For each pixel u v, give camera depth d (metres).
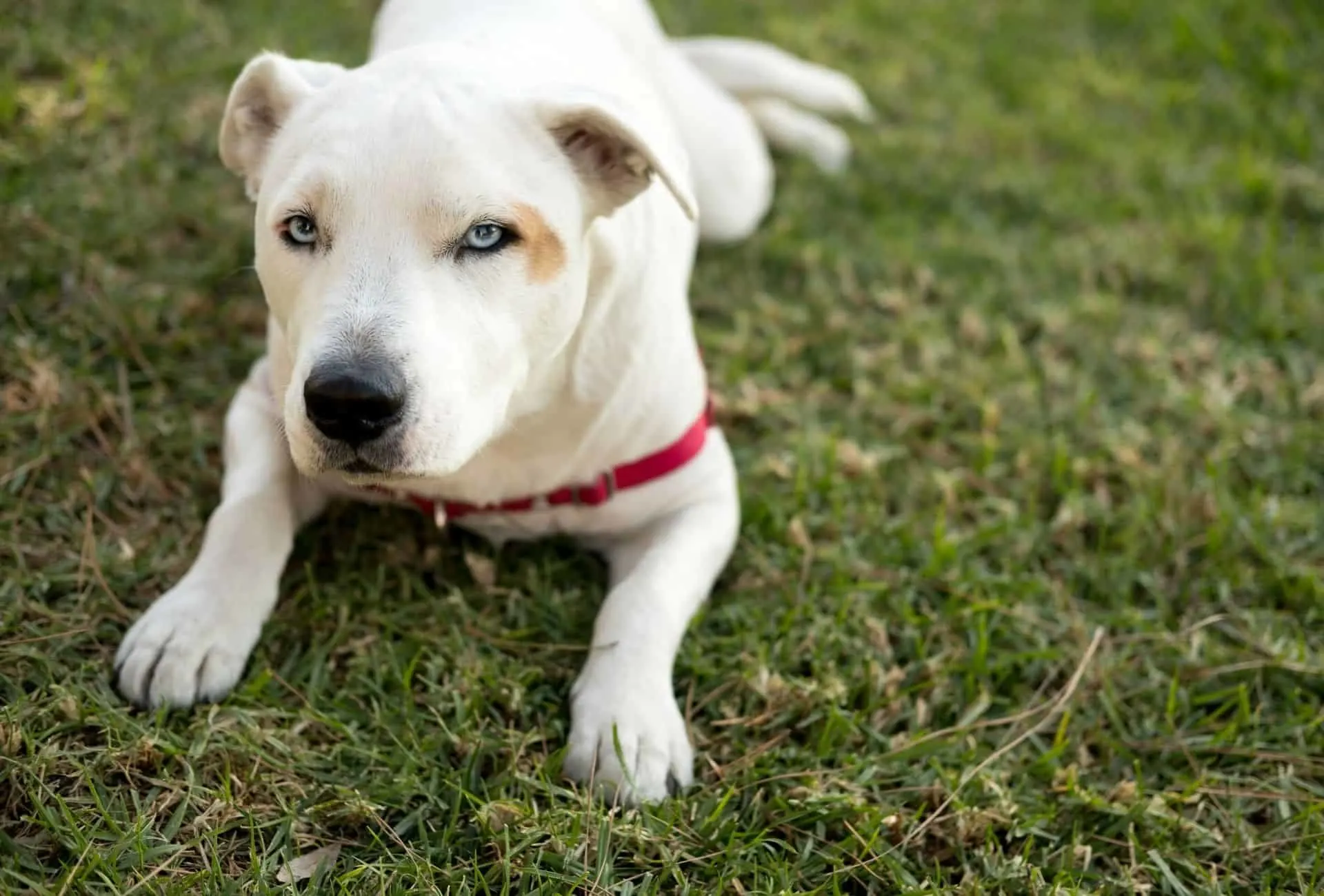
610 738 0.92
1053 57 1.89
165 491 1.05
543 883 0.85
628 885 0.85
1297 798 0.96
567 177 0.90
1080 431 1.24
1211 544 1.12
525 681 0.96
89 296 1.17
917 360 1.30
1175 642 1.06
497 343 0.87
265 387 1.05
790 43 1.79
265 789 0.88
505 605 1.02
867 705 0.99
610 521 1.04
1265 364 1.32
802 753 0.95
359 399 0.82
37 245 1.18
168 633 0.93
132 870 0.83
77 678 0.92
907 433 1.22
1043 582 1.09
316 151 0.86
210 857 0.85
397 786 0.89
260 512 0.98
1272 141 1.72
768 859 0.89
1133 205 1.55
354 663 0.96
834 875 0.87
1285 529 1.15
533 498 1.02
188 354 1.16
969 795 0.93
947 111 1.73
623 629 0.97
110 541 1.01
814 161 1.58
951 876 0.90
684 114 1.30
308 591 1.00
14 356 1.11
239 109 0.93
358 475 0.85
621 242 0.96
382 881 0.84
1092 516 1.15
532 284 0.88
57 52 1.38
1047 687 1.03
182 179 1.30
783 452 1.18
